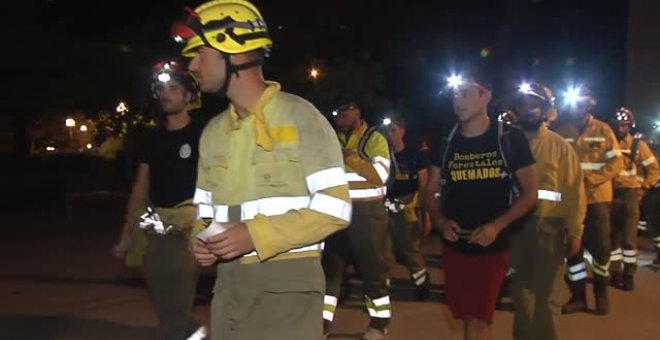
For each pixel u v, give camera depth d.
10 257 14.21
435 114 26.41
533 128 6.57
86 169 33.56
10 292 10.83
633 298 10.26
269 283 3.43
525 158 5.49
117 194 29.20
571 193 6.44
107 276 12.06
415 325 8.88
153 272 5.73
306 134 3.41
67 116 27.31
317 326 3.49
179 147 5.66
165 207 5.68
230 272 3.51
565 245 6.52
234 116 3.58
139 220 5.80
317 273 3.49
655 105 21.58
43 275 12.20
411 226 10.09
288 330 3.44
